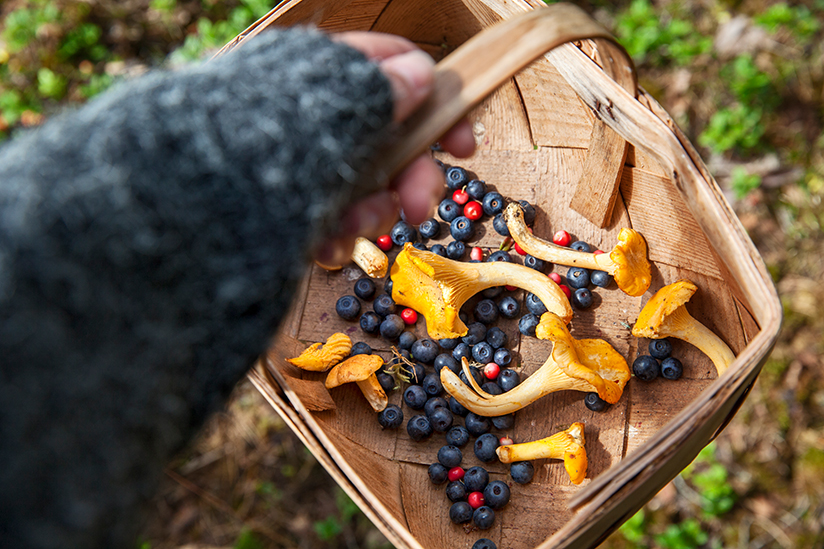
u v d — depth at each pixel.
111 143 0.23
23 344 0.20
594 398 0.39
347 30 0.41
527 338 0.41
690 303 0.39
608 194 0.40
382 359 0.41
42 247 0.20
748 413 0.55
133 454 0.22
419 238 0.43
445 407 0.40
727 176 0.60
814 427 0.55
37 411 0.20
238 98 0.25
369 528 0.54
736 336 0.38
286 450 0.55
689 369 0.39
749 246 0.33
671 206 0.38
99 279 0.21
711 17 0.63
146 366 0.23
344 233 0.32
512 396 0.39
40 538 0.20
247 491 0.55
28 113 0.60
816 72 0.61
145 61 0.62
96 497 0.21
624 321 0.40
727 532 0.53
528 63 0.30
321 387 0.39
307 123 0.25
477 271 0.40
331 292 0.42
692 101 0.61
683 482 0.54
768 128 0.61
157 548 0.53
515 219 0.41
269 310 0.27
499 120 0.43
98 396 0.21
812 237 0.59
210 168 0.24
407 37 0.43
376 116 0.28
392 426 0.40
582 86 0.37
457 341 0.41
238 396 0.56
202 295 0.25
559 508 0.39
